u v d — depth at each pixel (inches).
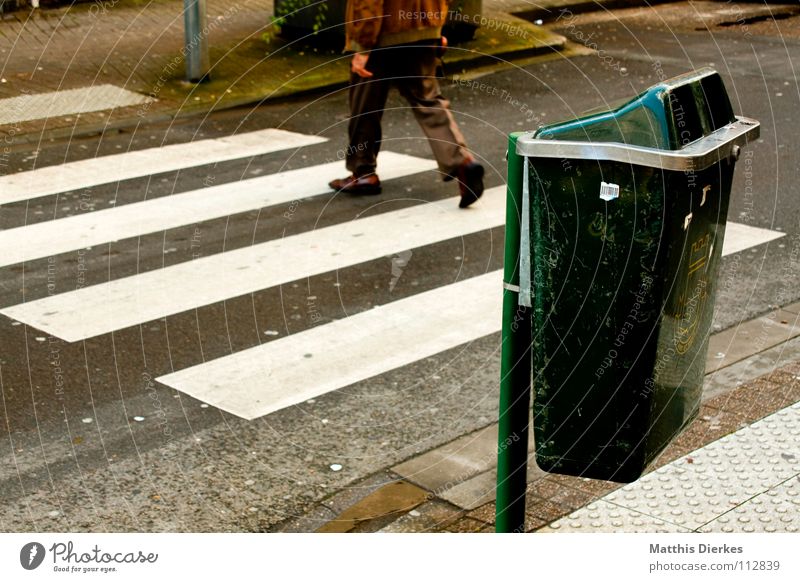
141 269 232.5
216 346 197.5
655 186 99.7
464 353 196.1
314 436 167.8
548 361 109.3
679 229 102.8
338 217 267.3
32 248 243.6
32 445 163.8
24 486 153.2
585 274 104.7
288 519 146.4
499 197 284.5
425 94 266.5
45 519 145.2
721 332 205.8
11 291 220.1
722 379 183.6
